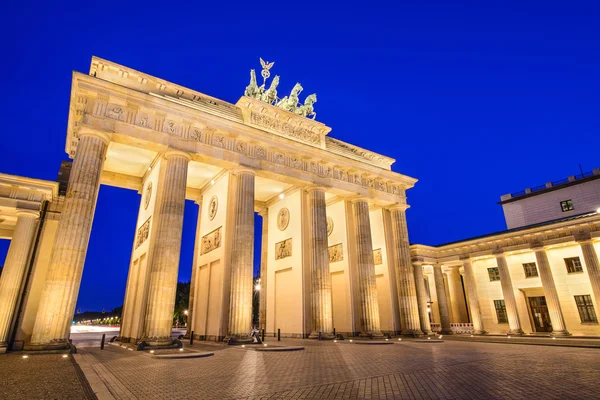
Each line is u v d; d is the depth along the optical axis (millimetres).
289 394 12195
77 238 28000
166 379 15102
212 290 40625
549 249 52031
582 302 48281
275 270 50750
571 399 10977
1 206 28016
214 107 40875
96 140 31406
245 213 37938
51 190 30000
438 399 11336
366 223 49531
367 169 50531
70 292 26719
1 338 25969
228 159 38531
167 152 35031
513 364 19359
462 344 34562
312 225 44625
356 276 48844
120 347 31656
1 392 12195
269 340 39688
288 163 43750
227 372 17047
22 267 27875
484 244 56750
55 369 17547
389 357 23172
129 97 33500
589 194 61625
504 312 56750
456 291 63969
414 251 58688
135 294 38219
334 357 23328
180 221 33500
